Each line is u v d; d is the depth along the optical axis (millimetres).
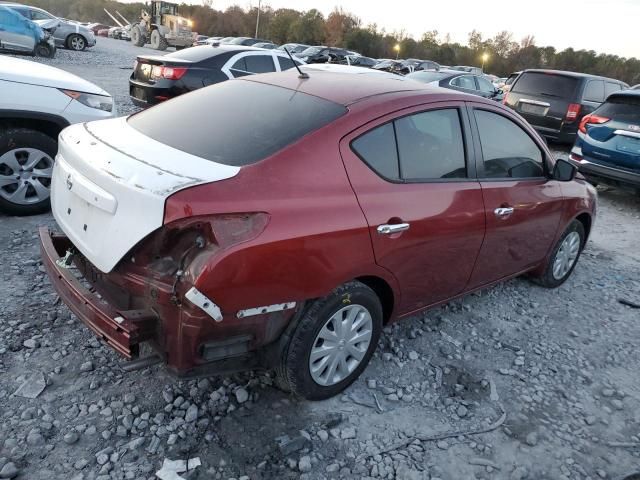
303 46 35656
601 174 8133
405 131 3078
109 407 2746
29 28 17578
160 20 37500
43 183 4902
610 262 5914
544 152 4191
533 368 3609
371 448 2721
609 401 3387
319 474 2523
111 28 53562
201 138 2764
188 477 2406
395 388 3211
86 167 2543
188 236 2266
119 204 2332
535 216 4070
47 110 4758
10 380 2836
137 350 2334
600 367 3764
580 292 4984
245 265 2287
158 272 2322
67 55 22016
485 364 3596
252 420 2783
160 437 2604
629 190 8062
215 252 2221
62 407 2707
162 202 2195
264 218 2357
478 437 2908
